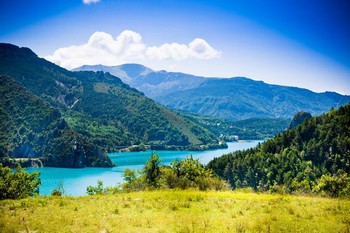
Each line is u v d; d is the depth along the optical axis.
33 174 57.88
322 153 171.75
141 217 18.02
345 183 38.41
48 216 18.44
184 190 34.34
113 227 15.95
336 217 18.03
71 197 26.97
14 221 17.25
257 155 194.25
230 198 25.62
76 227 16.00
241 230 15.09
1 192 42.50
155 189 37.28
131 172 76.12
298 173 155.12
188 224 16.39
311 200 24.52
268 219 17.27
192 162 47.94
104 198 25.67
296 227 15.92
